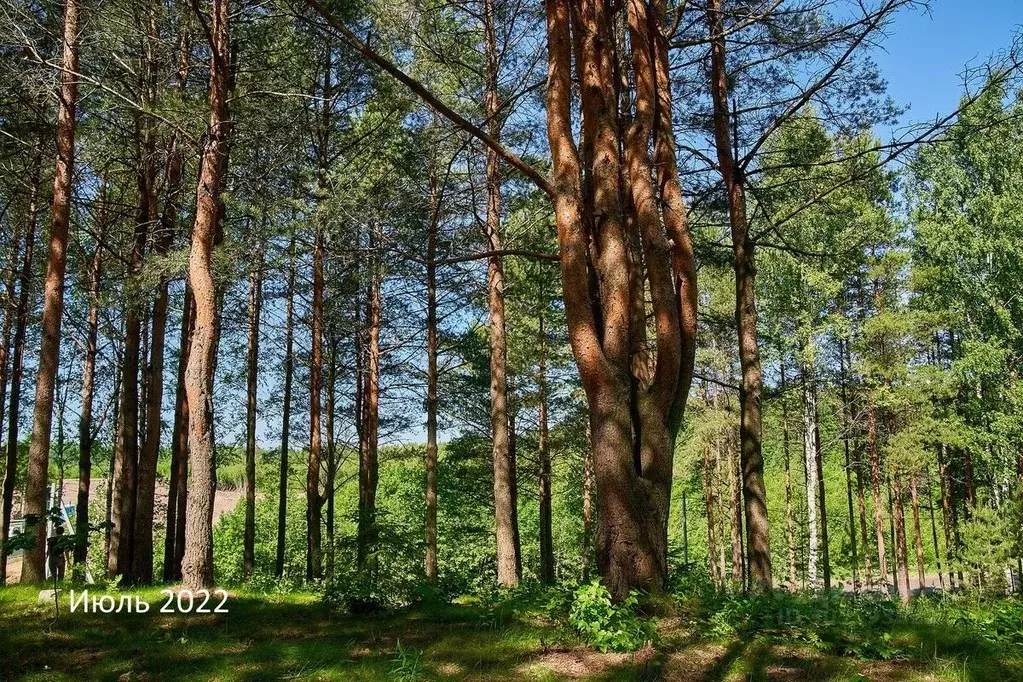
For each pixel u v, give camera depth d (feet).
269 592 30.22
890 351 66.74
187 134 31.09
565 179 22.20
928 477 76.84
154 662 15.02
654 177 29.63
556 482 95.96
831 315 66.74
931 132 26.43
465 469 74.64
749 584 31.50
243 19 35.47
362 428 65.46
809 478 71.10
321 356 55.06
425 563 49.75
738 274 34.45
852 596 23.04
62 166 33.60
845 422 77.25
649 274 22.81
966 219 62.03
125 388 41.42
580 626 16.70
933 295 69.05
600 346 21.66
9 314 50.14
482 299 59.62
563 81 23.16
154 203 42.04
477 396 69.46
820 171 40.40
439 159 47.03
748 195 45.42
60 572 34.35
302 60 39.42
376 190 41.96
